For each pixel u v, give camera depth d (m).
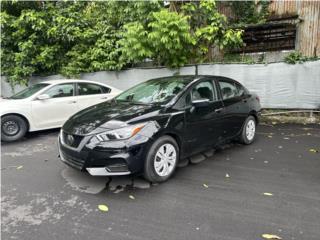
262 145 6.02
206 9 9.33
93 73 10.61
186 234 2.91
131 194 3.78
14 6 11.33
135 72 9.91
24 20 10.61
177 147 4.39
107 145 3.73
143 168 3.94
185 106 4.54
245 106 5.86
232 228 3.00
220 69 8.88
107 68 10.23
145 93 5.05
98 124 3.95
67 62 11.23
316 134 6.85
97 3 11.51
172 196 3.72
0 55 11.18
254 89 8.64
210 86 5.19
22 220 3.18
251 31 11.35
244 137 5.93
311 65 8.02
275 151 5.59
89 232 2.96
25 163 5.01
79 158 3.86
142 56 9.09
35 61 10.80
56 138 6.72
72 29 10.62
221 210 3.37
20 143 6.34
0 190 3.92
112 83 10.38
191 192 3.83
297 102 8.31
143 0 8.95
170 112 4.30
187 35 8.61
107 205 3.50
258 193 3.79
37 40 11.10
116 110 4.39
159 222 3.13
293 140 6.38
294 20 10.94
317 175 4.39
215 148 5.78
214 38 9.45
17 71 10.76
